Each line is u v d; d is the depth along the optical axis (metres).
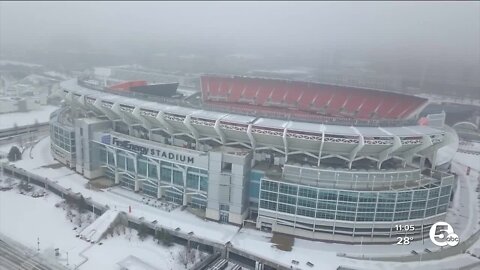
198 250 93.06
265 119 111.62
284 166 97.38
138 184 117.50
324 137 96.12
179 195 110.50
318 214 94.62
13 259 84.75
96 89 145.50
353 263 87.25
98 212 107.25
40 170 130.00
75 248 90.06
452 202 125.00
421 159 110.31
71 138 128.50
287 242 94.25
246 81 199.38
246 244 92.19
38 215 104.88
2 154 146.38
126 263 85.25
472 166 168.38
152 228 97.88
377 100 168.62
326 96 179.88
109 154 121.94
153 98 130.38
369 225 94.75
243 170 98.06
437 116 127.44
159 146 111.56
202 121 107.44
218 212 102.06
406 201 94.31
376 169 100.94
